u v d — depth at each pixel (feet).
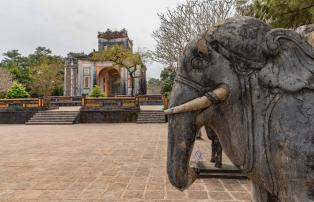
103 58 99.55
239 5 28.50
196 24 38.93
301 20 22.40
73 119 61.87
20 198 13.56
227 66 3.90
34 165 20.94
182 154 4.06
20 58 164.96
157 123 60.54
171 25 40.65
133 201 12.90
